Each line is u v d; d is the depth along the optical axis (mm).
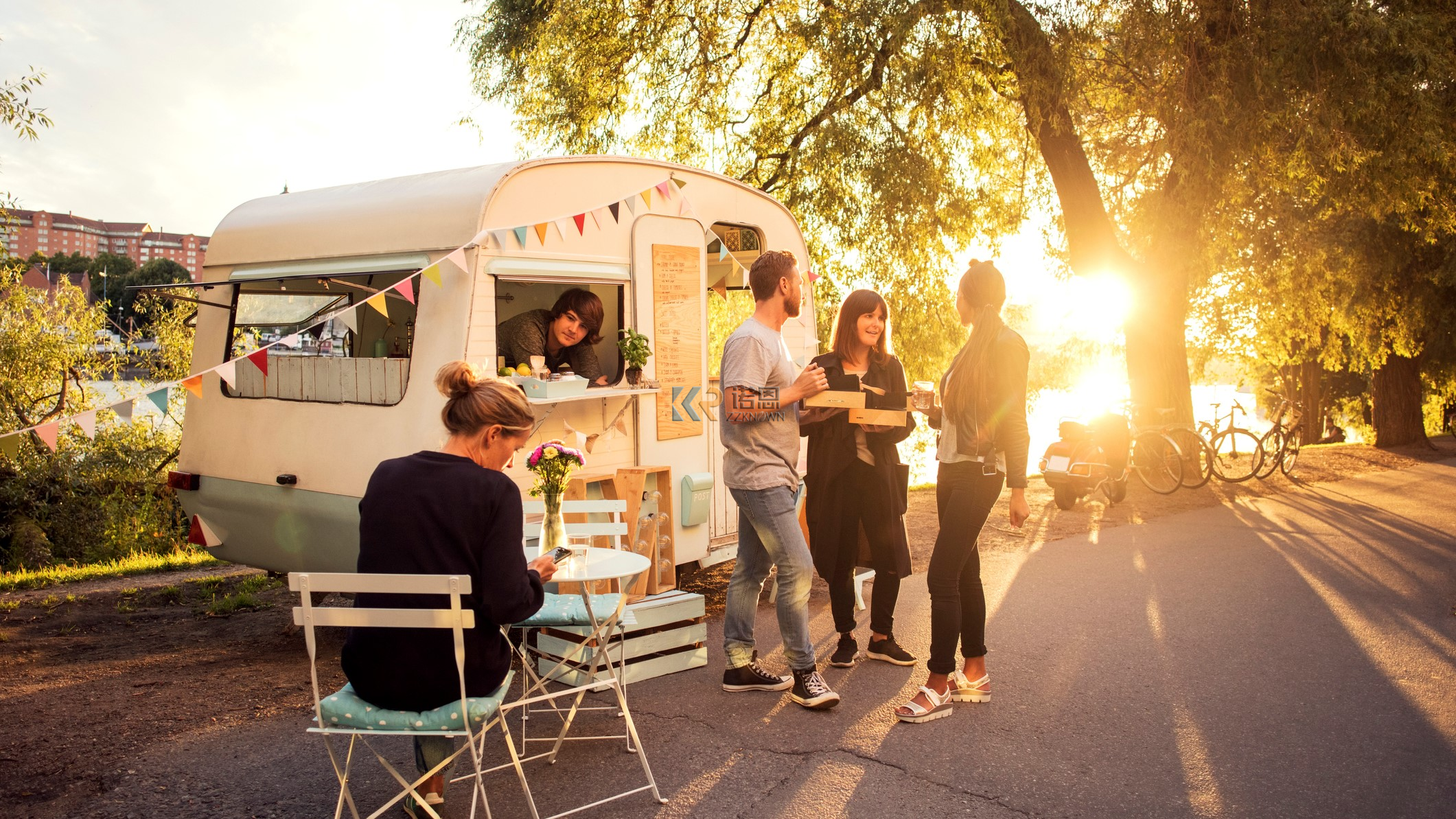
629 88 12758
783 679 4586
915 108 11234
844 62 11070
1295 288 15992
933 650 4223
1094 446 9656
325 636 5586
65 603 6445
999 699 4434
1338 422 30484
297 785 3582
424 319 4758
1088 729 4078
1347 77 10070
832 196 12016
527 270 4895
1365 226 15711
